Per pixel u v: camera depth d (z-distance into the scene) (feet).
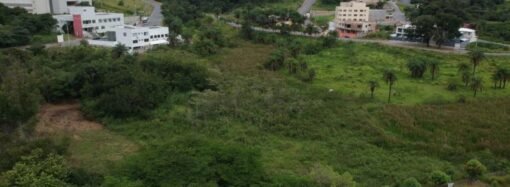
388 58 311.06
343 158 150.30
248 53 325.21
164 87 218.79
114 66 221.05
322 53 329.52
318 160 149.18
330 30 398.21
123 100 192.75
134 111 194.39
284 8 519.19
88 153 158.61
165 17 423.23
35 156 124.47
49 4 383.65
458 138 165.58
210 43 323.37
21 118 153.48
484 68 279.28
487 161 145.69
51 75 222.28
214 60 298.56
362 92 230.07
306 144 164.14
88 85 210.79
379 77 260.62
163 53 286.05
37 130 178.09
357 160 148.25
